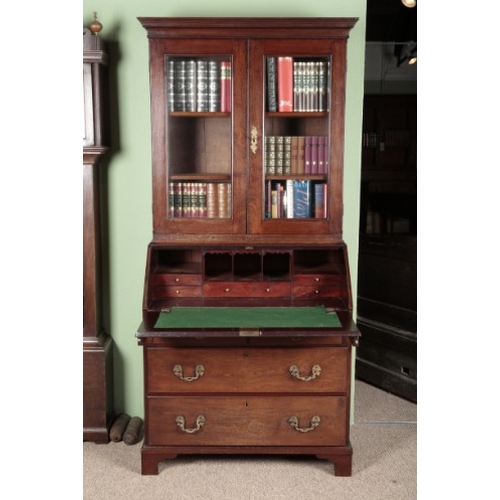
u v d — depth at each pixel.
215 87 3.50
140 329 3.15
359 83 3.82
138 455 3.61
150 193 3.86
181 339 3.33
